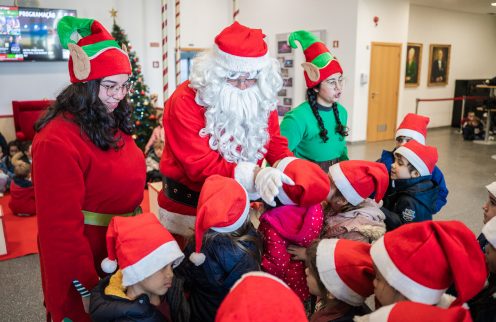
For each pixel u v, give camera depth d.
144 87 6.89
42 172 1.23
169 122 1.46
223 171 1.39
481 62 12.55
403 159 2.05
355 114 8.59
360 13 8.15
